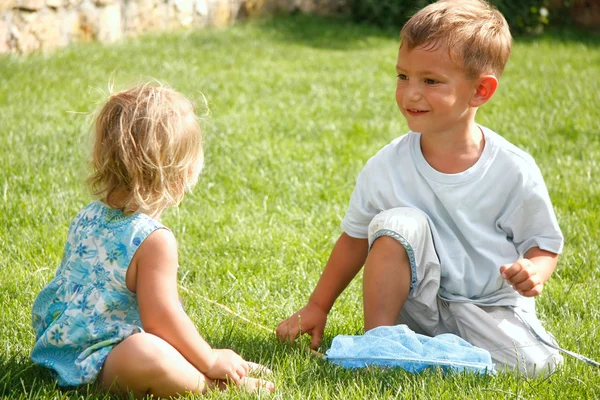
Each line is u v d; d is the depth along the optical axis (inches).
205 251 178.7
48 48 414.6
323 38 535.2
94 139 114.9
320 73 416.5
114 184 113.0
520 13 591.5
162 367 104.6
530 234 129.3
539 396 109.2
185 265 169.3
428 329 130.2
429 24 121.8
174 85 355.9
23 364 117.3
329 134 290.0
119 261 109.8
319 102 345.4
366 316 123.6
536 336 124.9
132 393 106.2
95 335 109.1
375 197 131.8
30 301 144.3
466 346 119.4
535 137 284.4
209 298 153.6
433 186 127.7
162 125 111.7
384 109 338.0
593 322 142.3
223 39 495.8
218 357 111.5
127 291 111.3
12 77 342.0
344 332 139.3
